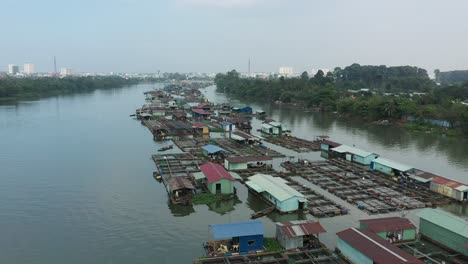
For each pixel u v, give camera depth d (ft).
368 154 221.05
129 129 346.95
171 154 239.50
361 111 419.74
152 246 119.24
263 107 564.71
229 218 142.00
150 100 640.99
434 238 118.83
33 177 191.93
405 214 145.18
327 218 140.67
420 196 164.55
